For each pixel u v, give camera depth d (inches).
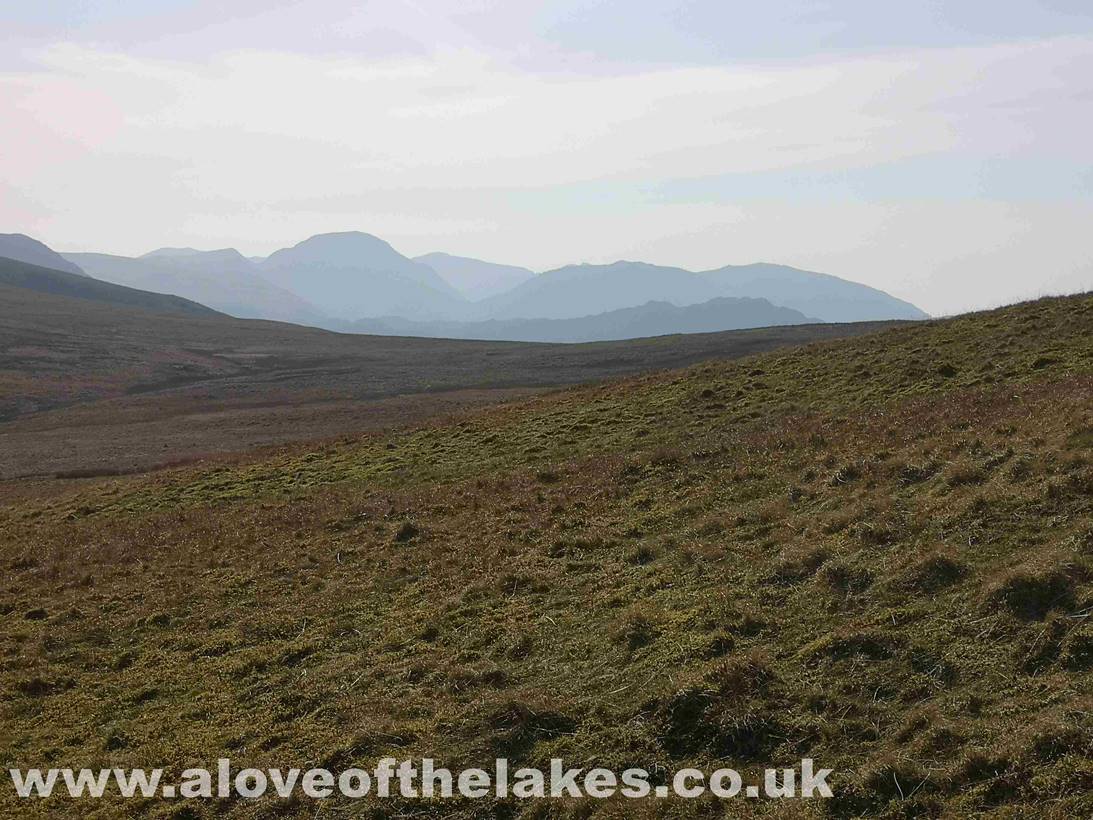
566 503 923.4
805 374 1375.5
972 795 332.8
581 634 578.2
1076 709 354.0
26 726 587.5
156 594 854.5
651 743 425.1
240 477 1432.1
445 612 677.3
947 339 1358.3
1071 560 457.1
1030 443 657.6
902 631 457.1
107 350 4658.0
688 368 1726.1
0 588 929.5
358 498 1150.3
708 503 804.0
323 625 705.6
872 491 677.9
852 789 357.1
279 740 515.8
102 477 1796.3
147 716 582.9
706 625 522.3
